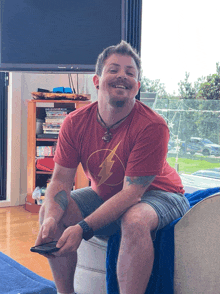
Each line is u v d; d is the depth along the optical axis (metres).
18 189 3.59
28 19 2.64
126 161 1.35
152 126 1.29
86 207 1.44
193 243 1.23
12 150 3.51
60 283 1.39
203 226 1.21
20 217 3.12
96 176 1.44
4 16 2.65
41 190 3.30
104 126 1.38
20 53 2.66
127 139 1.33
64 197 1.37
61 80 3.86
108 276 1.35
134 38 2.88
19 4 2.64
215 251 1.20
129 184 1.27
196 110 3.52
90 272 1.51
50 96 3.20
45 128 3.32
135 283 1.14
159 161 1.29
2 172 3.58
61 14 2.61
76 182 3.27
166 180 1.45
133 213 1.18
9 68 2.68
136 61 1.37
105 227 1.37
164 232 1.27
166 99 3.44
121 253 1.16
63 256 1.32
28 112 3.29
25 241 2.47
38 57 2.65
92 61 2.61
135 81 1.33
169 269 1.25
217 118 3.47
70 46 2.62
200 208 1.21
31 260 2.12
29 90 3.64
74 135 1.40
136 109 1.38
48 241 1.29
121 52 1.34
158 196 1.34
